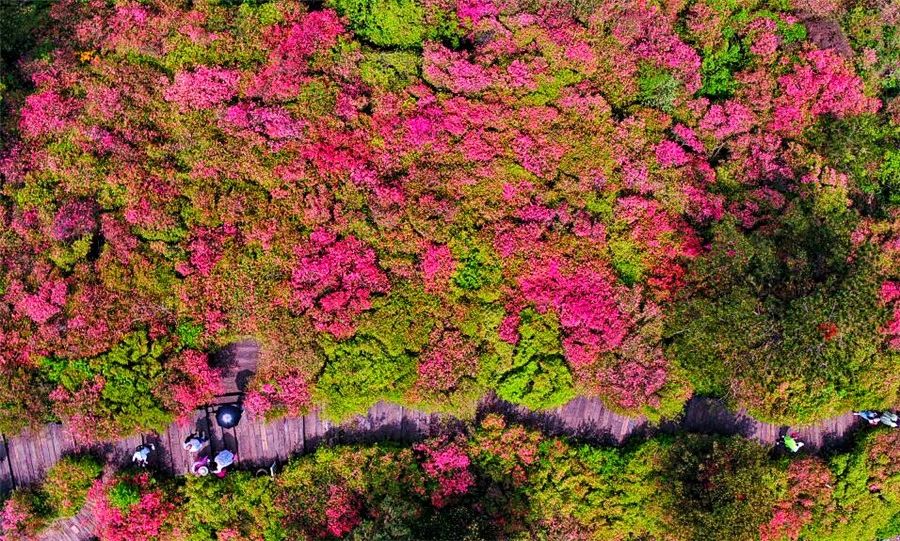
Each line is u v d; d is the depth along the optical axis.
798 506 25.28
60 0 26.20
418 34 27.03
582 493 24.77
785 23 28.09
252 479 24.33
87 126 25.28
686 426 25.91
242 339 25.05
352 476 24.34
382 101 26.27
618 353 25.38
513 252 25.66
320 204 25.33
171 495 23.98
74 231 24.59
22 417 23.59
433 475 24.44
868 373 25.69
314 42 26.33
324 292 25.06
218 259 24.91
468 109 26.53
